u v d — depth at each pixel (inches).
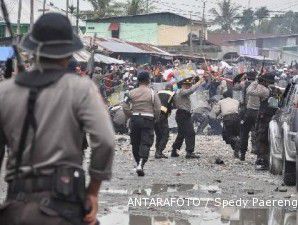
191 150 1246.9
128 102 995.3
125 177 967.6
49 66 296.8
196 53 5128.0
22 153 290.4
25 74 297.7
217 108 1268.5
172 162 1183.6
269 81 1110.4
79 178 290.8
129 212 706.8
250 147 1515.7
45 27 295.1
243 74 1299.2
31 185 286.5
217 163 1178.0
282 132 967.0
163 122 1229.1
